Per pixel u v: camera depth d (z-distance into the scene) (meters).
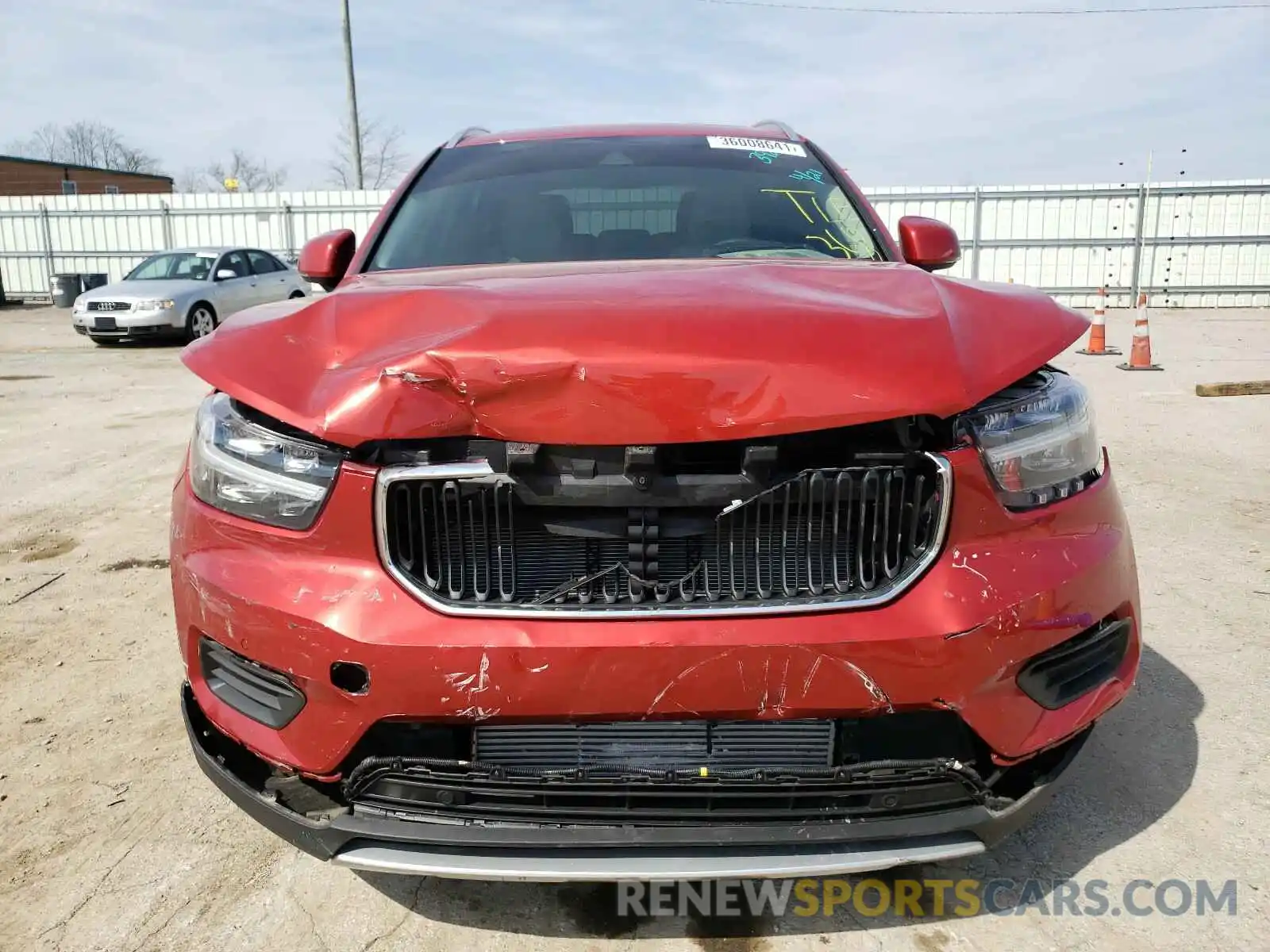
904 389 1.65
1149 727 2.73
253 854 2.24
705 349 1.66
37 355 12.30
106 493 5.41
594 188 2.97
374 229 2.90
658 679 1.60
